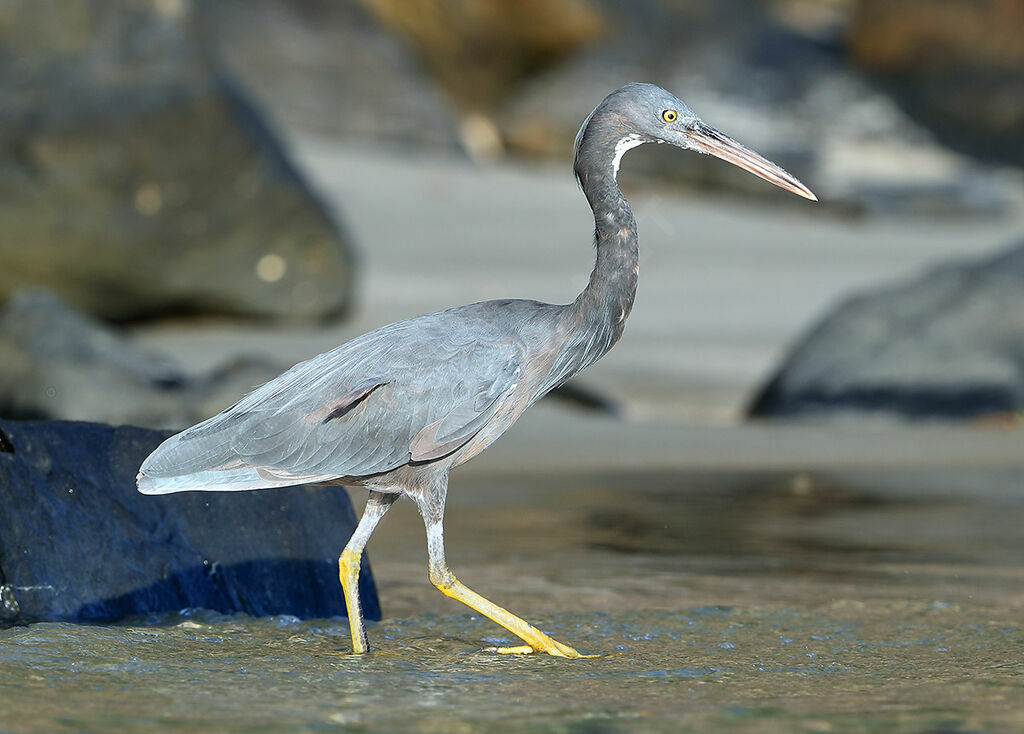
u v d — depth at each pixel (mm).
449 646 7090
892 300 18719
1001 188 37438
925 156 38750
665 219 32094
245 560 7809
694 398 18797
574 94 40031
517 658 6746
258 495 8023
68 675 5996
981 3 41625
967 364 17781
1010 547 10055
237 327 22375
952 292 18609
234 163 21828
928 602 8164
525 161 39406
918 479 13422
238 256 22156
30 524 7250
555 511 11562
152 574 7508
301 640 7105
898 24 41781
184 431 6855
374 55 37031
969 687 6027
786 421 17531
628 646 7074
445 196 31984
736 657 6770
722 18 43344
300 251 22422
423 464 7004
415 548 10008
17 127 20906
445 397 6910
